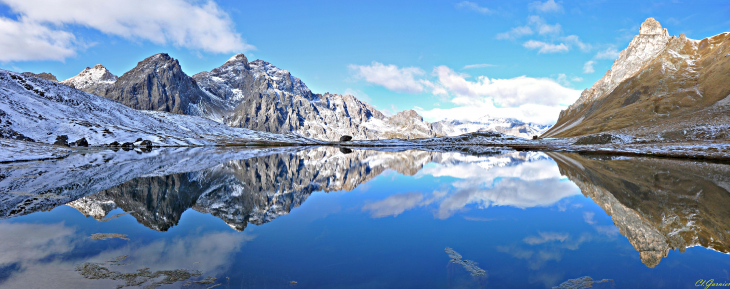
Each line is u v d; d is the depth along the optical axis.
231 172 52.47
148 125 186.88
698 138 115.19
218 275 12.77
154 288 11.62
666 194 30.92
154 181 39.00
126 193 30.58
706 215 22.64
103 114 166.12
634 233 18.44
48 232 18.19
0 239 16.77
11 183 34.81
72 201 26.44
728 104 139.50
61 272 12.77
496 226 19.84
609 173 48.03
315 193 33.66
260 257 14.66
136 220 21.23
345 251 15.54
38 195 28.55
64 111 140.50
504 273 12.89
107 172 46.31
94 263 13.74
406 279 12.35
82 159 66.94
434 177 47.12
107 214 22.72
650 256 14.89
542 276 12.65
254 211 24.55
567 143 160.25
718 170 49.94
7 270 12.88
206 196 31.02
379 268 13.42
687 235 18.27
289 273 12.89
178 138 170.75
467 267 13.52
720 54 180.00
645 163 64.00
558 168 57.44
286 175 52.81
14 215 21.91
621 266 13.70
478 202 27.61
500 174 49.78
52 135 111.25
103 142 124.94
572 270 13.25
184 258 14.46
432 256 14.77
